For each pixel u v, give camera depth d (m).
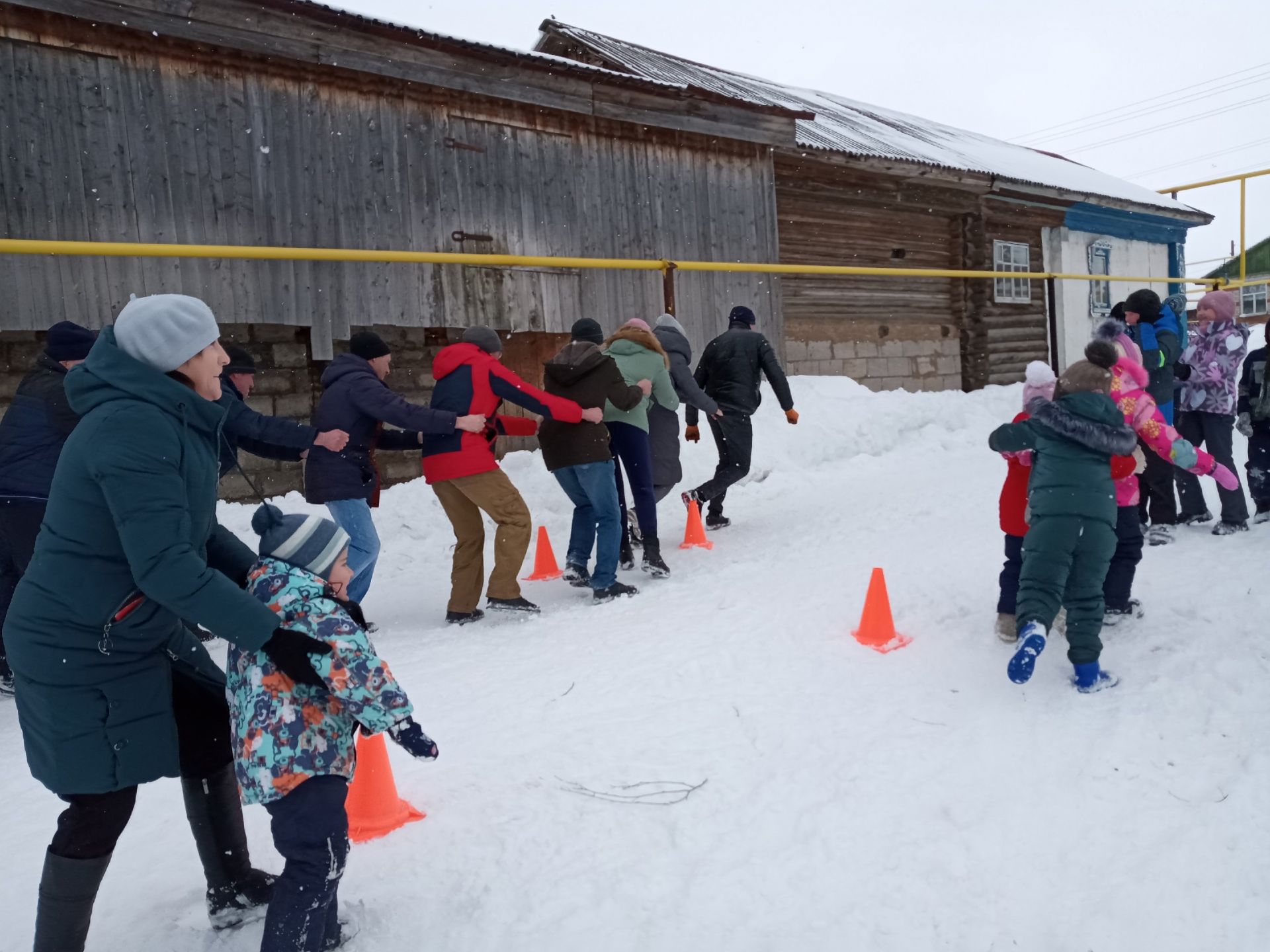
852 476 10.53
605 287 10.99
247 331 8.80
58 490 2.25
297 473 9.04
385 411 5.15
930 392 14.24
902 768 3.29
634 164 11.26
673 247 11.65
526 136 10.28
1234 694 3.55
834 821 2.98
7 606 4.96
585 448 5.82
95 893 2.33
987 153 20.59
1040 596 3.65
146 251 6.48
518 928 2.54
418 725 2.35
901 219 15.46
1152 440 4.21
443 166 9.61
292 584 2.40
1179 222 21.25
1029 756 3.32
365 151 9.05
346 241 8.91
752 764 3.37
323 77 8.77
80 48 7.41
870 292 14.93
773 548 6.93
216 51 8.12
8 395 7.44
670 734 3.65
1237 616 4.20
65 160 7.34
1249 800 2.92
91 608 2.23
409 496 8.86
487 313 9.95
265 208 8.41
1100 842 2.82
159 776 2.36
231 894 2.64
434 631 5.57
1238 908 2.51
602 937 2.49
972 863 2.75
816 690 4.01
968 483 8.81
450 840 2.99
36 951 2.30
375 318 9.12
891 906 2.59
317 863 2.32
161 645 2.43
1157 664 3.90
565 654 4.79
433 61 9.43
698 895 2.65
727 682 4.17
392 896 2.73
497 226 10.04
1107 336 5.27
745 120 12.27
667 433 7.02
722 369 7.70
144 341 2.29
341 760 2.39
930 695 3.89
